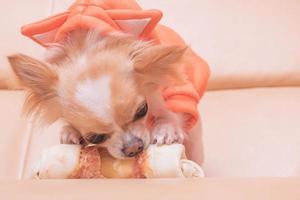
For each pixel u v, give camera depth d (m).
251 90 0.88
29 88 0.65
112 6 0.68
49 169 0.59
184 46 0.63
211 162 0.79
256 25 0.92
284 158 0.78
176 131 0.67
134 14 0.65
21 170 0.79
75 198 0.49
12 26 0.94
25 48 0.91
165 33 0.73
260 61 0.89
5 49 0.92
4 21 0.94
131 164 0.60
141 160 0.59
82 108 0.62
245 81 0.88
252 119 0.83
